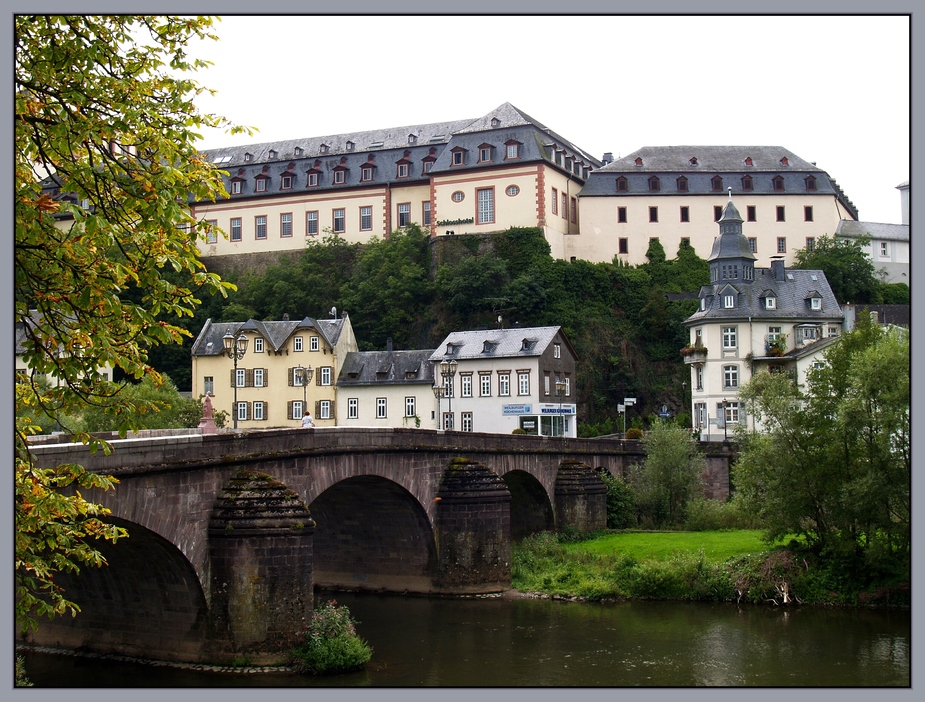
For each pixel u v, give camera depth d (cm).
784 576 4641
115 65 1905
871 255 11775
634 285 11119
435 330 10806
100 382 1862
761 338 8669
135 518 2858
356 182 12412
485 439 5281
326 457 3844
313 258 12025
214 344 9962
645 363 10756
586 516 6128
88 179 1789
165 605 3288
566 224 11619
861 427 4559
